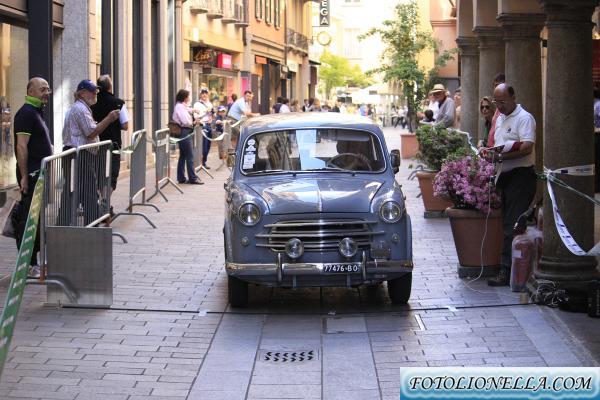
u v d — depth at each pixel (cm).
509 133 1008
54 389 684
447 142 1550
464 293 995
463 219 1057
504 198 1022
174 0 3106
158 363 757
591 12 933
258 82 4947
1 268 1092
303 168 1016
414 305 953
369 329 866
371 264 913
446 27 3428
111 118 1309
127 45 2442
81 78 1981
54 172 984
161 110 2908
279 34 5497
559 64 935
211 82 3816
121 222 1487
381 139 1045
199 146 2309
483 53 1700
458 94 2584
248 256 916
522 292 975
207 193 1927
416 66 2978
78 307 927
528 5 1326
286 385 706
